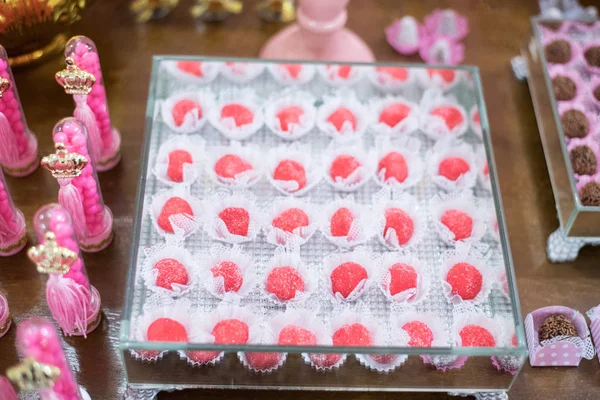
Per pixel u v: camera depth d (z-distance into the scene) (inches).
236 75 34.6
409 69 34.3
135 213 30.7
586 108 36.3
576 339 31.0
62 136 30.6
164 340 28.8
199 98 34.5
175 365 29.2
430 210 32.7
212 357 28.9
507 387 30.0
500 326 29.8
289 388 30.3
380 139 34.2
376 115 34.7
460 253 31.5
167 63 33.9
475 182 33.0
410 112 34.6
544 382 31.3
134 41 38.6
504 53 39.4
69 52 32.6
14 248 32.5
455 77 34.4
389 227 31.8
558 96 36.4
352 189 33.0
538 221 34.7
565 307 31.8
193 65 34.1
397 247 31.7
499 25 40.3
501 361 29.1
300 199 32.6
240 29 39.5
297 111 34.3
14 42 35.2
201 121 34.0
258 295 30.6
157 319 29.5
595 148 34.9
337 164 33.2
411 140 34.2
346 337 29.5
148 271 30.3
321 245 31.9
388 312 30.5
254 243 31.7
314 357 28.9
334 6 35.6
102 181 34.6
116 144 34.8
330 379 29.9
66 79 31.6
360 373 29.7
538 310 31.7
